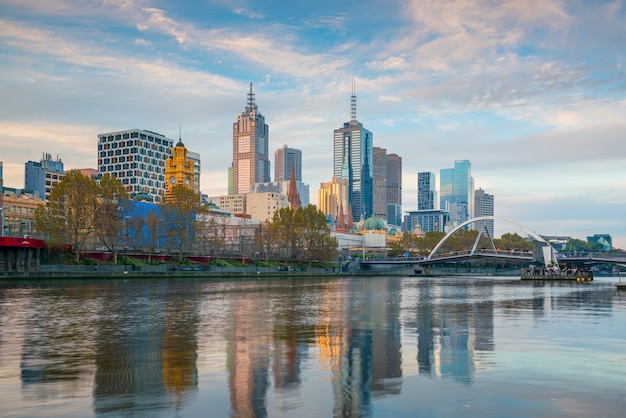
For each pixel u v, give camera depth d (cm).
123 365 2731
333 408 1984
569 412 1933
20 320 4703
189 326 4284
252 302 6775
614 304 6431
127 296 7650
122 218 16800
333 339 3553
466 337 3616
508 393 2167
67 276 12531
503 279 18838
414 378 2419
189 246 19288
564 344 3303
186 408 1994
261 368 2641
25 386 2317
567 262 19988
